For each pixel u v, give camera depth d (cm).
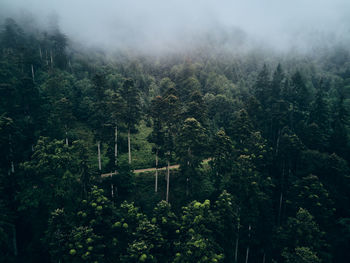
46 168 2464
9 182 2722
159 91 7706
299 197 2811
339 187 3177
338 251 2605
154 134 3666
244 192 2811
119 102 3656
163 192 3634
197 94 4075
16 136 3025
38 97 4009
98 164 4078
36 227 2603
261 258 2967
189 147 3288
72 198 2605
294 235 2397
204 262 1958
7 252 2488
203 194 3538
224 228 2475
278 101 4656
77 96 5659
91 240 1883
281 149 3694
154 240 2103
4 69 4866
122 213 2380
